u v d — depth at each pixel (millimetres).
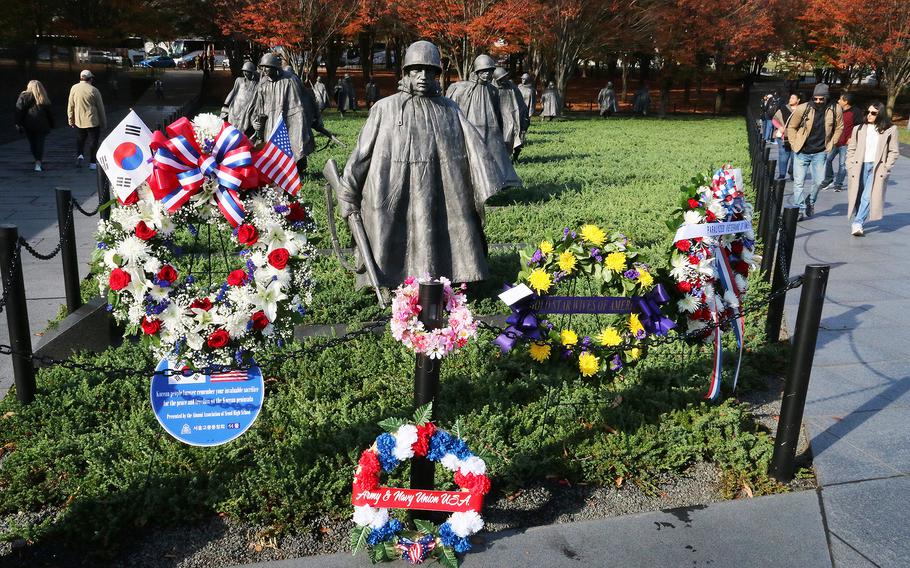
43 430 4953
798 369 4520
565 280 5598
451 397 5535
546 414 5277
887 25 34062
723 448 4918
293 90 14047
